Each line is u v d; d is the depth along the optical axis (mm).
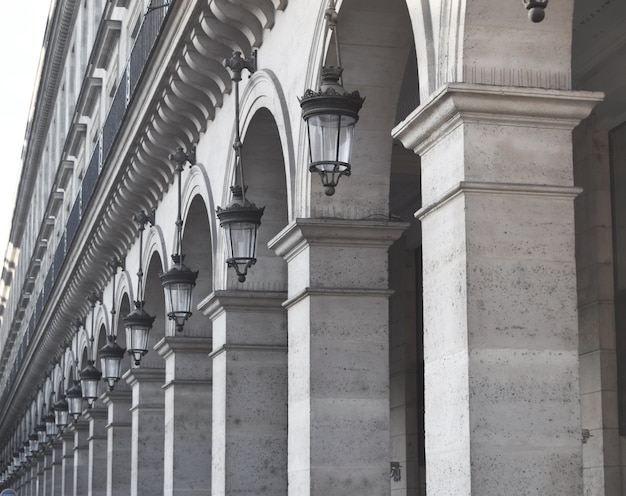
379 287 11867
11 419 70750
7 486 79375
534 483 8109
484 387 8156
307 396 11672
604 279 14445
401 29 11359
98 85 34812
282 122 12844
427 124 8758
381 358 11789
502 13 8477
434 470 8609
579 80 14312
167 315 17562
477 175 8359
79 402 30797
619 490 14133
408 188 20344
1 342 91750
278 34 13516
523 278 8312
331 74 10148
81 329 34344
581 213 14758
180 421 18766
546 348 8273
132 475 22812
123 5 29594
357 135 11797
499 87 8336
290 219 12516
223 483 15148
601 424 14242
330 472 11539
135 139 20031
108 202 23922
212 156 17172
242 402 15250
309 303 11750
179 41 15977
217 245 16250
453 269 8438
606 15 12930
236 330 15336
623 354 14188
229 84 16094
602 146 14547
